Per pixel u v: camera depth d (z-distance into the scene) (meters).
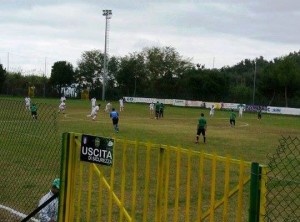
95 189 11.55
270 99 88.56
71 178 7.18
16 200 10.68
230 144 25.69
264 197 5.06
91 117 42.41
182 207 10.78
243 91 90.56
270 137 30.56
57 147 14.67
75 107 60.25
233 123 41.56
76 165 7.18
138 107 71.44
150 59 106.31
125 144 6.52
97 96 97.25
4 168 14.09
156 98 92.44
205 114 60.62
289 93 87.44
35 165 14.12
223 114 63.41
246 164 5.19
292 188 10.98
